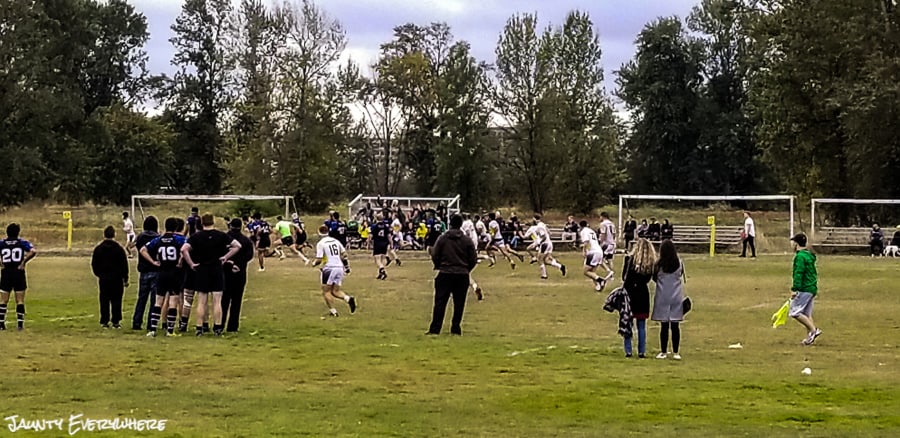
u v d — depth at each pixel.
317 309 23.53
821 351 17.05
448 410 11.77
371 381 13.74
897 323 21.30
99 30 85.56
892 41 54.94
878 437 10.53
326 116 69.88
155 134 87.44
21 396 12.35
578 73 70.00
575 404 12.23
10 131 68.31
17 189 69.06
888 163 58.09
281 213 60.91
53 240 53.38
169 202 65.81
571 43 69.94
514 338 18.45
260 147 69.81
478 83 70.88
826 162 61.06
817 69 57.41
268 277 33.75
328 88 70.56
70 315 21.97
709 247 52.75
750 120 86.25
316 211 70.38
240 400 12.24
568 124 70.06
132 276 33.66
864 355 16.56
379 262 33.19
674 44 92.62
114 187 86.00
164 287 18.70
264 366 14.96
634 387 13.41
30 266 38.22
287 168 69.06
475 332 19.38
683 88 93.19
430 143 86.38
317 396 12.57
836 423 11.26
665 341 16.08
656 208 75.88
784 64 58.38
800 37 57.09
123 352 16.25
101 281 19.78
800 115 59.12
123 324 20.44
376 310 23.38
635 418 11.44
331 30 70.31
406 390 13.08
